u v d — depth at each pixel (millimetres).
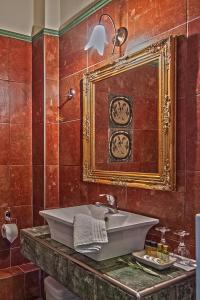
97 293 1360
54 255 1689
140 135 1823
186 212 1527
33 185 2738
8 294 2451
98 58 2170
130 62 1872
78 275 1485
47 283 2084
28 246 1999
